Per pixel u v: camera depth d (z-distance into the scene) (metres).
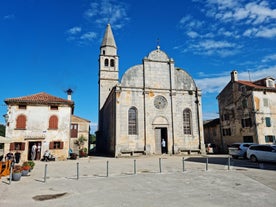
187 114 33.78
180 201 8.66
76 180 13.62
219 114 41.34
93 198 9.38
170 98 33.31
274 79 35.06
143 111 31.89
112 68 48.69
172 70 34.22
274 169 16.75
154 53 34.34
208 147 39.06
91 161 25.12
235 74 37.72
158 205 8.20
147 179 13.36
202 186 11.26
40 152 27.38
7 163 15.57
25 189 11.27
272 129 32.72
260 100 33.12
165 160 24.39
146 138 30.95
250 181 12.30
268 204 8.12
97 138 45.62
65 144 28.33
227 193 9.80
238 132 35.84
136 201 8.77
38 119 27.97
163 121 32.28
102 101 46.94
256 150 21.72
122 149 29.92
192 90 34.34
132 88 32.09
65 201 9.00
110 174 15.60
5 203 8.80
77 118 42.25
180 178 13.52
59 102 28.78
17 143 26.77
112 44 49.53
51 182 13.11
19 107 27.64
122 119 30.84
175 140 31.98
